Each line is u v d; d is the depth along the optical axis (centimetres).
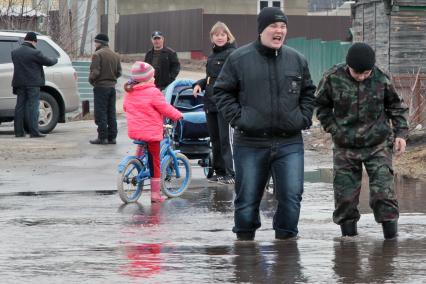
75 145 2947
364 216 1662
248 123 1348
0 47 3309
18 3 5303
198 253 1273
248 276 1100
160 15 9019
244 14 8919
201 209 1805
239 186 1389
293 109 1355
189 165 2033
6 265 1180
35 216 1694
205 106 2200
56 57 3397
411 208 1769
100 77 3019
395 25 4112
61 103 3394
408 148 2795
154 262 1198
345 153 1402
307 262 1191
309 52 5472
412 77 3797
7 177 2298
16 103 3191
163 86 2906
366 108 1377
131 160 1891
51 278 1091
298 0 10162
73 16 5581
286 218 1391
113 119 3052
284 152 1368
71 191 2075
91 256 1250
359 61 1344
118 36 9600
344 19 9031
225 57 2155
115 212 1758
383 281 1066
